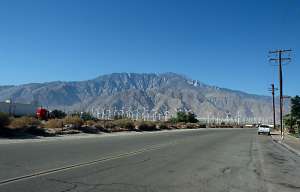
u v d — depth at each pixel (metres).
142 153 24.34
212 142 39.75
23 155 20.14
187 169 17.61
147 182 13.59
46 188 11.80
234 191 12.79
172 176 15.26
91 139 37.25
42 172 14.73
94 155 21.81
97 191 11.64
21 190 11.37
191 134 59.53
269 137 62.00
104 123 59.84
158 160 20.78
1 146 25.12
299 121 83.12
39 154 21.00
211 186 13.46
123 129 61.72
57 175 14.27
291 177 16.81
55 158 19.52
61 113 91.44
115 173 15.34
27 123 41.19
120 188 12.26
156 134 55.84
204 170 17.56
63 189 11.73
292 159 25.70
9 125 37.06
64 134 43.41
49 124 46.75
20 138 34.22
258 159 24.20
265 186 14.09
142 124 70.69
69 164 17.42
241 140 47.59
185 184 13.58
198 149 29.62
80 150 24.52
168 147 30.31
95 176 14.39
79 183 12.84
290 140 52.41
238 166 19.78
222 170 17.88
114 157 21.19
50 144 28.30
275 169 19.45
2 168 15.42
